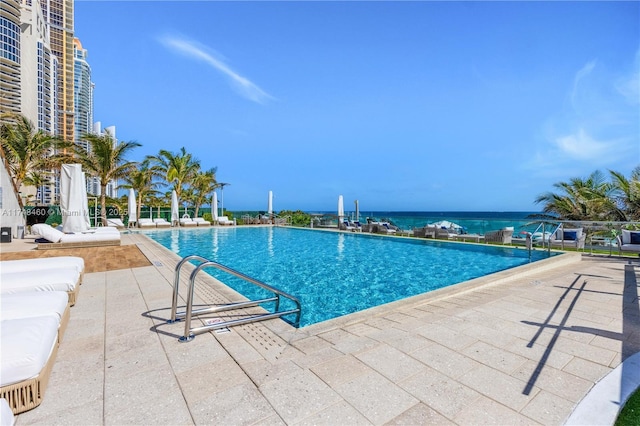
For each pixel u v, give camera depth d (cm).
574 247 1077
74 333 316
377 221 1762
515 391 219
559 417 191
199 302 424
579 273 665
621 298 462
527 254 1024
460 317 374
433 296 452
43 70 4900
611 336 318
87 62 7219
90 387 221
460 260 956
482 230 1352
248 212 2734
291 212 2805
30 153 1709
